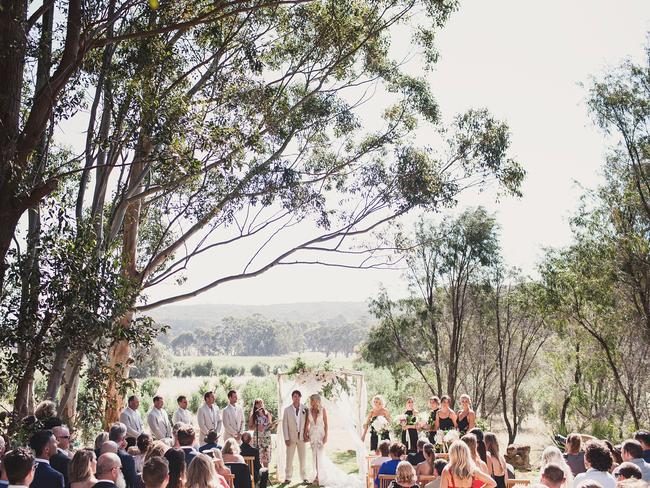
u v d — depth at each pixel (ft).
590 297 74.08
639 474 21.62
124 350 49.03
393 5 54.44
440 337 94.32
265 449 48.96
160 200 63.26
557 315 78.07
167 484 18.33
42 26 37.78
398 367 95.71
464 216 89.25
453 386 87.61
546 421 87.66
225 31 50.57
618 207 71.87
